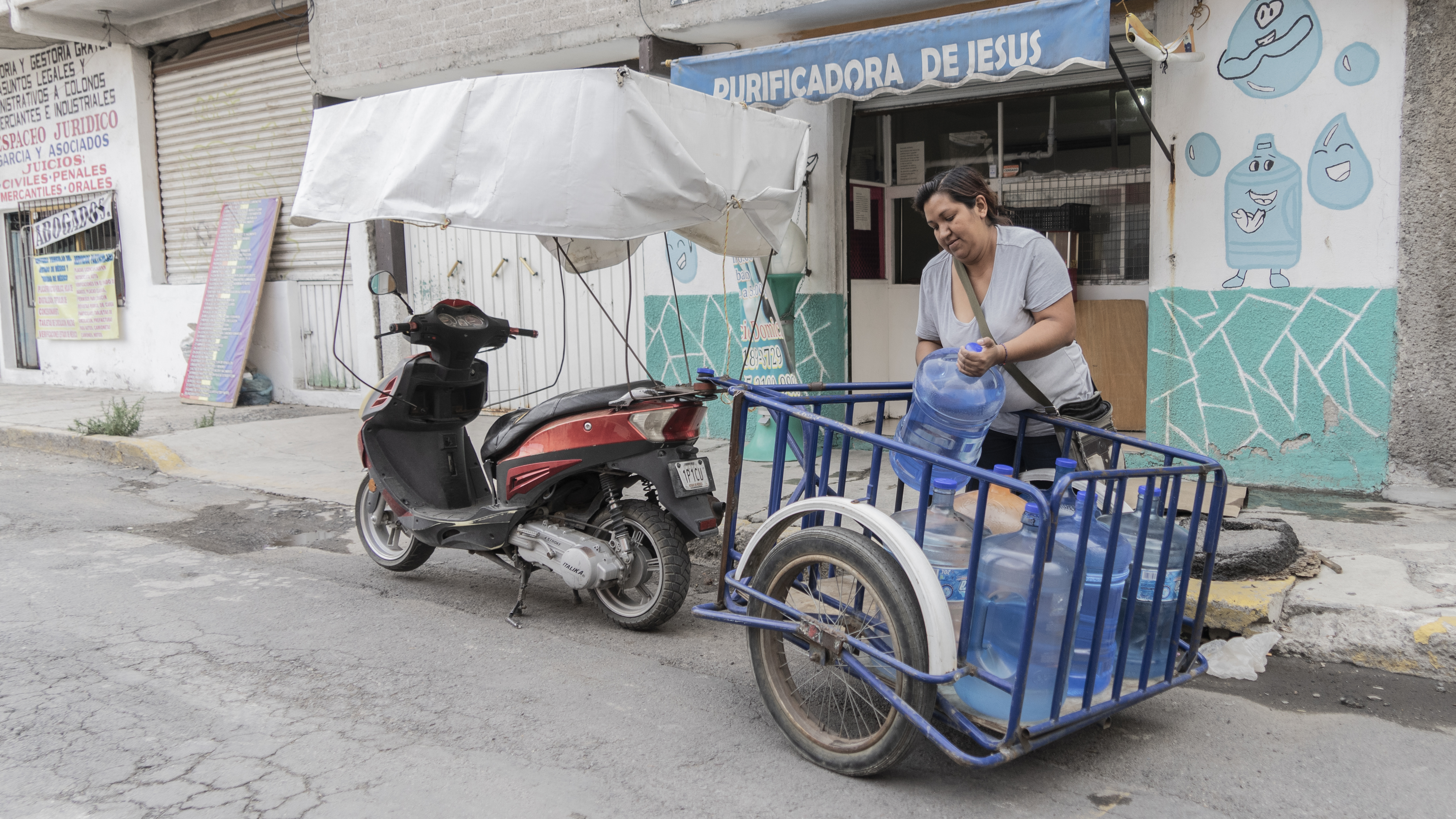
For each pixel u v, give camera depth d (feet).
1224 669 12.46
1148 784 9.78
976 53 17.47
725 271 22.71
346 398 34.88
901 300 26.37
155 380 40.47
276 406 35.94
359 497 17.63
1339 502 18.02
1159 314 19.97
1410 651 12.30
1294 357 18.69
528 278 30.40
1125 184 22.48
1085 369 11.99
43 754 10.37
